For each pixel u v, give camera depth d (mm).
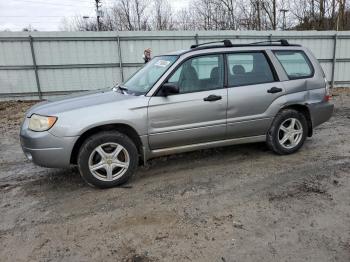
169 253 2770
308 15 25891
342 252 2711
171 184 4219
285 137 5125
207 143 4633
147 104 4137
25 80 12945
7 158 5672
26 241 3031
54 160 3865
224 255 2717
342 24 24391
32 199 3945
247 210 3459
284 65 5043
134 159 4195
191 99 4336
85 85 13391
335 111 9219
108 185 4113
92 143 3949
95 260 2717
